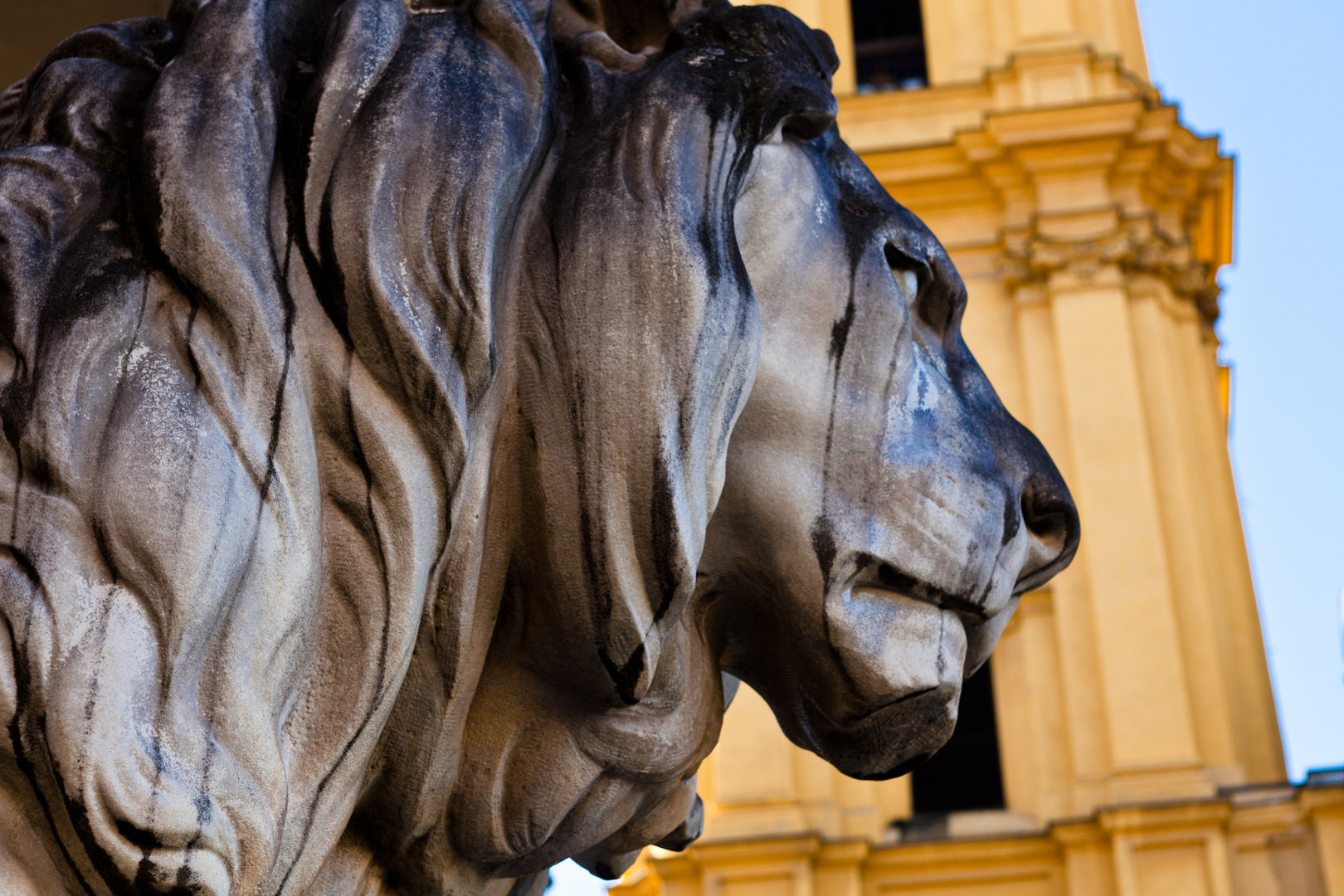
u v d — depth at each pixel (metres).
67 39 1.03
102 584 0.77
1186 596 12.61
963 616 1.07
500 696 0.97
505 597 0.94
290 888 0.87
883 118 14.83
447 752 0.95
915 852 11.75
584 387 0.90
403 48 0.92
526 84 0.94
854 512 1.02
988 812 12.08
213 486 0.80
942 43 15.36
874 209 1.12
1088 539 12.63
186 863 0.75
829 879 11.74
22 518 0.77
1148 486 12.74
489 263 0.87
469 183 0.88
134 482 0.78
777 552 1.02
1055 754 12.13
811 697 1.07
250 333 0.83
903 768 1.11
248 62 0.89
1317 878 11.14
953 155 14.12
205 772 0.77
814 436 1.02
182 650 0.78
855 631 1.02
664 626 0.92
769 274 1.03
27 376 0.80
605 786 1.00
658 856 11.87
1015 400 13.24
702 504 0.92
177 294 0.83
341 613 0.86
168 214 0.83
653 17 1.11
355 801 0.91
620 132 0.95
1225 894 11.10
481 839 0.98
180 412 0.80
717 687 1.07
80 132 0.92
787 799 11.98
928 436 1.05
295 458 0.83
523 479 0.91
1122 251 13.52
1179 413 13.30
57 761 0.74
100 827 0.74
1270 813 11.47
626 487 0.90
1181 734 11.89
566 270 0.91
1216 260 14.93
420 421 0.86
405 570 0.86
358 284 0.85
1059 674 12.37
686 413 0.90
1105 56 14.71
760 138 1.00
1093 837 11.53
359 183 0.86
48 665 0.75
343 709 0.86
